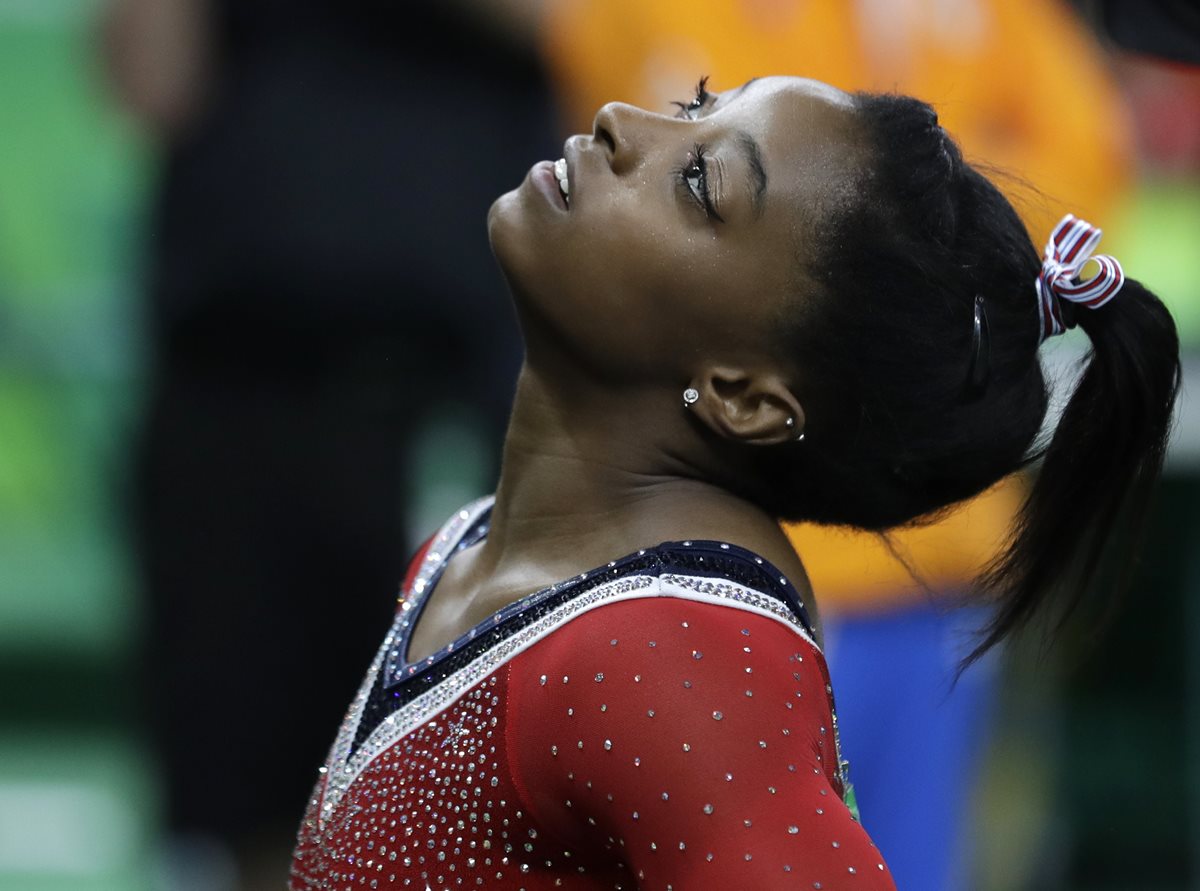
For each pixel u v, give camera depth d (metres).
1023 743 13.66
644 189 5.71
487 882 5.41
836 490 6.02
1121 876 13.88
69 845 14.05
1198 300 14.89
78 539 15.19
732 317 5.68
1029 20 11.41
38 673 15.83
